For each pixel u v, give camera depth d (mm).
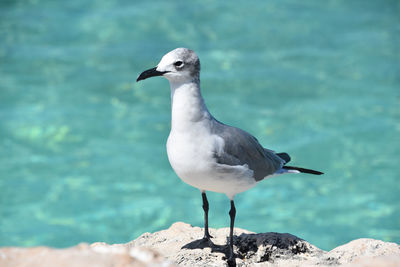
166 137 16000
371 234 12023
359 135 15805
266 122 16469
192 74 6133
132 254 4340
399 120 16531
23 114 16938
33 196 13516
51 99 17859
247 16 23812
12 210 13047
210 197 13703
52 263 4102
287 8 24750
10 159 14914
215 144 6188
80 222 12656
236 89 18422
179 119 6168
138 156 15164
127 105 17703
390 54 20781
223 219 12742
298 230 12234
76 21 23250
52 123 16453
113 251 4332
